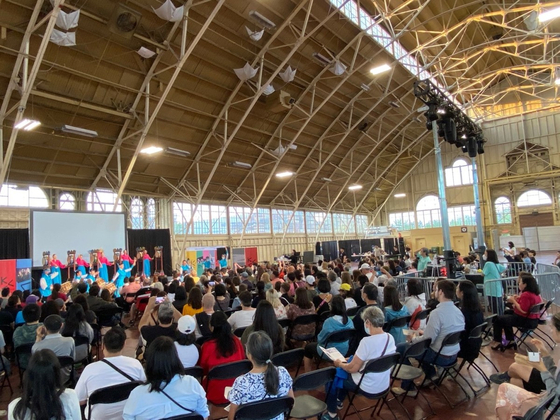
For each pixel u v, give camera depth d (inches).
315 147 796.6
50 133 471.2
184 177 666.8
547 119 971.9
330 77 629.0
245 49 519.2
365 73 677.9
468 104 933.8
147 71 472.4
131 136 503.8
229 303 273.4
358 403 154.8
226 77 548.7
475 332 160.6
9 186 510.3
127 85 477.4
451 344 149.6
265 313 148.6
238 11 467.5
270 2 473.7
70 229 492.4
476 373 181.2
